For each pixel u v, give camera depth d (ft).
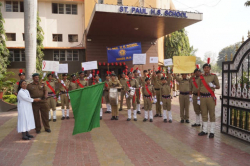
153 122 25.30
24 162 14.08
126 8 36.73
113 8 36.22
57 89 35.83
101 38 54.19
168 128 22.35
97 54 53.98
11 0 53.57
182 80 24.79
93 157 14.79
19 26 53.93
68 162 13.99
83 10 56.54
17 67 54.03
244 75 19.74
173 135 19.80
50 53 55.36
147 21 41.98
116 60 42.86
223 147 16.38
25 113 18.86
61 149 16.51
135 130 21.77
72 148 16.71
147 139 18.74
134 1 54.70
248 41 17.03
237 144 17.04
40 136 20.17
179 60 24.35
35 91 20.62
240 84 18.08
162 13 38.65
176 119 26.81
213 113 19.01
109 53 42.93
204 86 19.30
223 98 20.10
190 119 26.63
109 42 54.70
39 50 52.03
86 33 53.83
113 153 15.49
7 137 20.06
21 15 53.98
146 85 25.46
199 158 14.34
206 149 16.01
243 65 17.54
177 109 33.99
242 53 17.65
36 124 21.07
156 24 44.37
